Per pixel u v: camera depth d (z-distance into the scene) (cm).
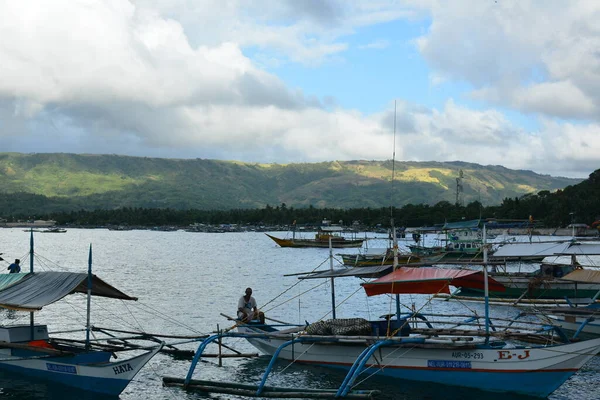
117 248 16375
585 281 3881
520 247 5716
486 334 2623
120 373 2531
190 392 2617
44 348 2673
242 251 15525
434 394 2533
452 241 10662
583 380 2788
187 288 6588
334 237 17262
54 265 9738
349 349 2797
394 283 2775
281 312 4925
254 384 2702
